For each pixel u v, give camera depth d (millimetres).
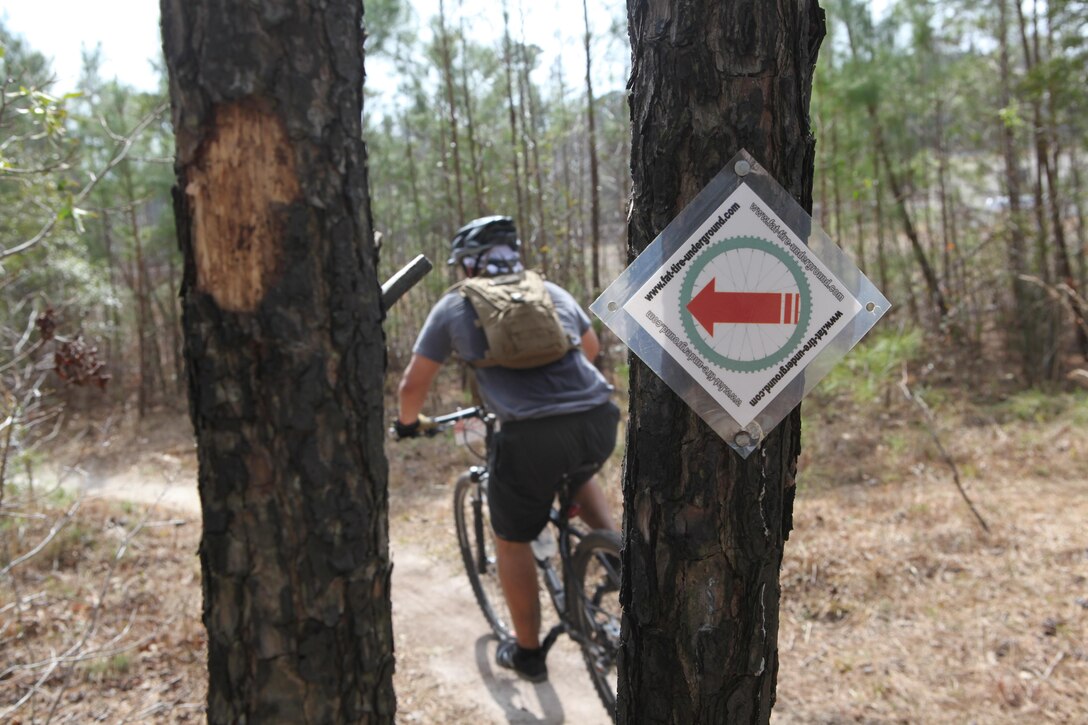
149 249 10695
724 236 1280
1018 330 8375
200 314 1218
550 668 3330
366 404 1301
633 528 1384
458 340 2789
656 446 1326
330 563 1282
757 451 1319
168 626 3592
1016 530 4145
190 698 3035
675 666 1369
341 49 1226
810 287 1305
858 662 3109
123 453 8242
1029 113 8086
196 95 1167
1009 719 2682
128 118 8664
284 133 1178
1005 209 8625
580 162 9562
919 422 6391
